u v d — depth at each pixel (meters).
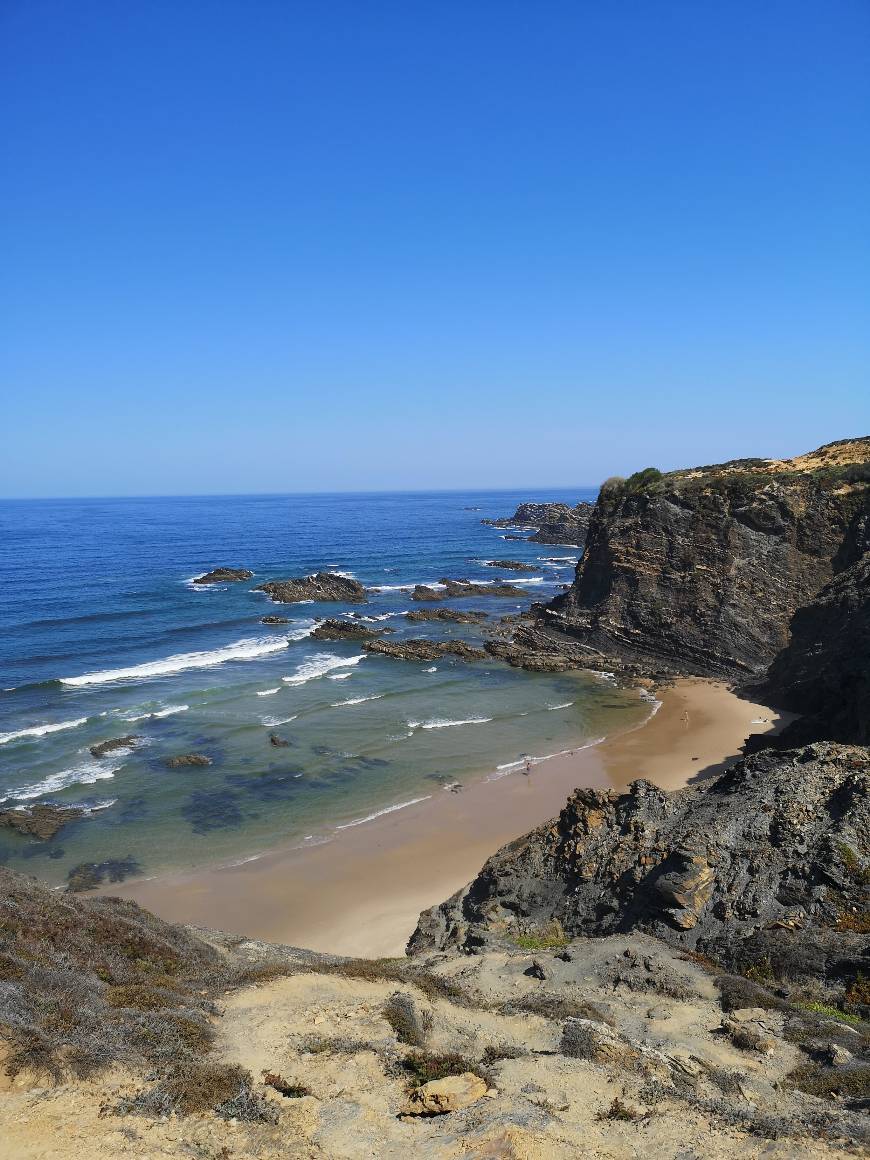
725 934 19.44
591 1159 9.50
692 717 50.53
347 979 16.25
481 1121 10.20
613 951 19.27
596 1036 13.37
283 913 27.70
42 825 33.75
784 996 16.70
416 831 34.34
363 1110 10.58
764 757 25.44
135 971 15.05
